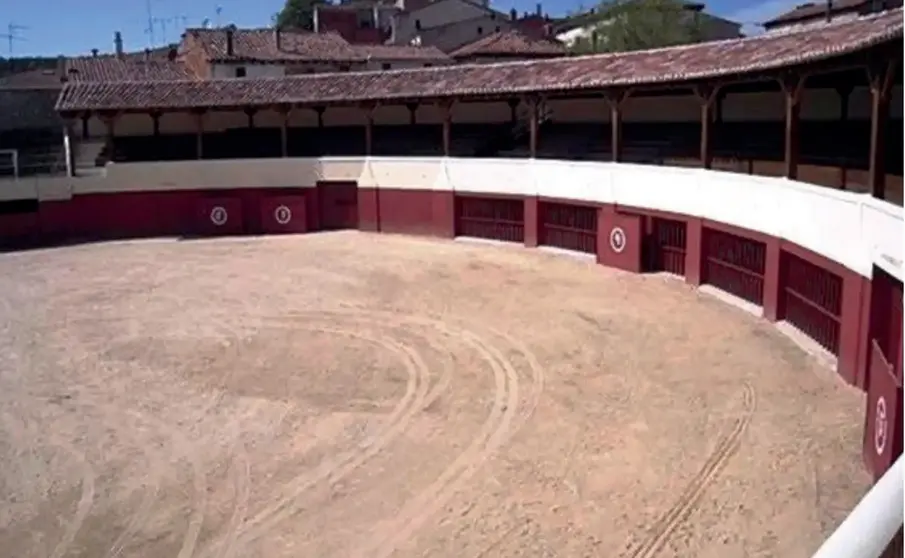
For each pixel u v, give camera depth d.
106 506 13.46
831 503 12.60
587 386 18.03
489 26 77.88
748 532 11.91
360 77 40.59
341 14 79.69
